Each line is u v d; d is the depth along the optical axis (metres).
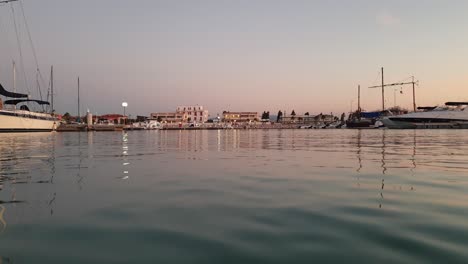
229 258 3.00
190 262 2.92
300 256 3.04
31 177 7.90
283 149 18.41
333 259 2.96
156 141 32.06
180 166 10.34
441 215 4.35
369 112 116.00
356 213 4.51
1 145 21.92
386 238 3.48
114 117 137.25
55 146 21.31
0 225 4.03
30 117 53.91
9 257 3.05
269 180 7.46
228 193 6.02
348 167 9.68
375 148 18.19
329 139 32.84
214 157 13.69
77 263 2.91
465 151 15.55
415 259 2.92
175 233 3.72
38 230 3.83
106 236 3.63
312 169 9.33
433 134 44.72
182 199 5.52
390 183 6.91
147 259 2.99
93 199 5.51
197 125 154.25
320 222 4.11
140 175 8.34
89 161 11.84
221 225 4.03
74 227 3.95
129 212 4.66
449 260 2.89
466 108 78.94
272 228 3.89
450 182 6.97
